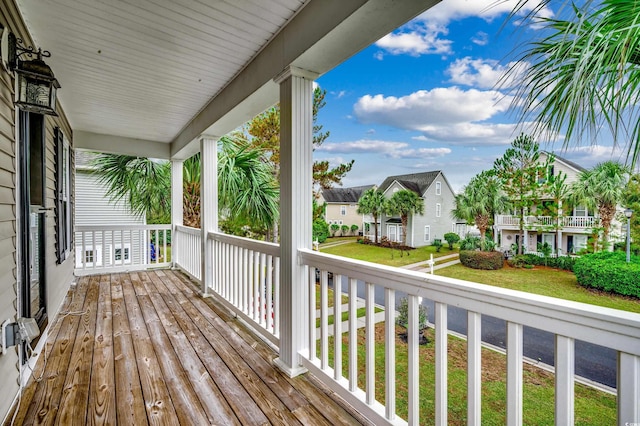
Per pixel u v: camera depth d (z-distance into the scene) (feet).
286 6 6.40
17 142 6.31
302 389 6.40
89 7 6.41
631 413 2.69
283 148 7.28
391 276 4.74
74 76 9.61
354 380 5.59
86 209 25.18
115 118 13.85
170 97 11.41
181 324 9.97
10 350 5.76
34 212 7.59
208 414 5.58
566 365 3.07
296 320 7.02
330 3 5.69
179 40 7.63
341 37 5.83
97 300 12.51
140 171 20.02
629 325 2.67
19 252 6.30
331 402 5.96
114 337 8.91
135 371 7.05
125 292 13.71
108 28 7.15
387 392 4.87
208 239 13.35
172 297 13.01
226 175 17.72
